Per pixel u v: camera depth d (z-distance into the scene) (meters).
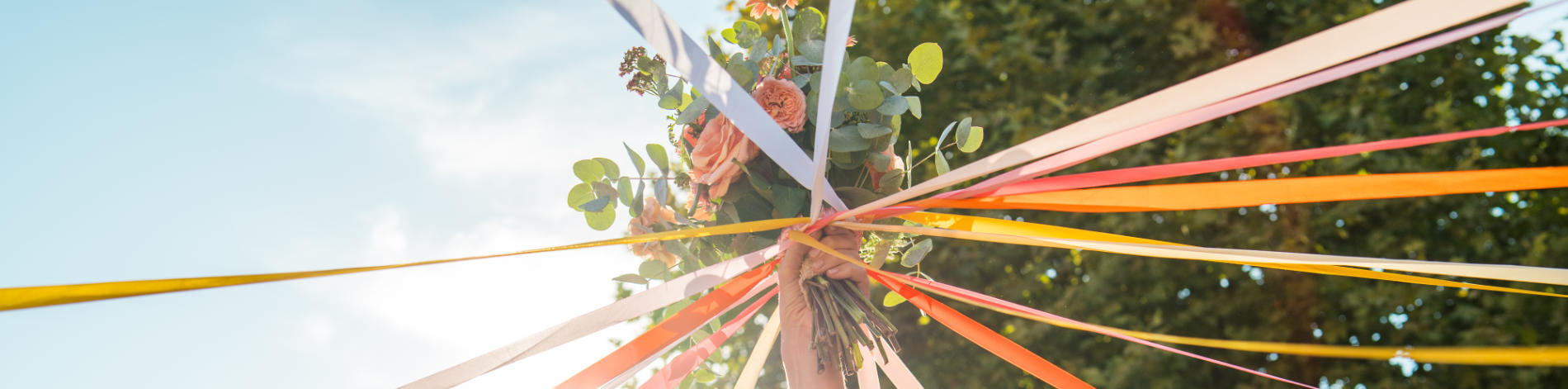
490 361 1.53
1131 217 5.47
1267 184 1.56
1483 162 5.50
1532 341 5.16
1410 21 1.02
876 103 1.83
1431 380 5.35
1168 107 1.23
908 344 5.49
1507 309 5.25
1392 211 5.53
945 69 5.76
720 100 1.32
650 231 1.96
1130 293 5.52
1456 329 5.38
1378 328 5.53
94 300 0.86
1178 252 1.47
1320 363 5.46
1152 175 1.49
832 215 1.74
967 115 5.61
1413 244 5.41
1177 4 5.74
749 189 1.88
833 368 1.81
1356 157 5.46
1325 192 1.50
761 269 2.05
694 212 2.01
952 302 5.59
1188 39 5.65
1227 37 5.83
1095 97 5.65
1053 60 5.71
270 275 0.93
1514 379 5.23
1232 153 5.43
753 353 2.43
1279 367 5.50
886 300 2.37
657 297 1.60
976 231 1.97
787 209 1.80
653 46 1.19
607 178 1.94
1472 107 5.62
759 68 1.87
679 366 2.25
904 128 5.76
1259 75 1.13
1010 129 5.41
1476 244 5.45
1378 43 1.04
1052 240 1.55
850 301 1.83
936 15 5.84
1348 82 5.65
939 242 5.58
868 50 5.86
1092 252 5.61
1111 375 5.21
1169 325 5.55
